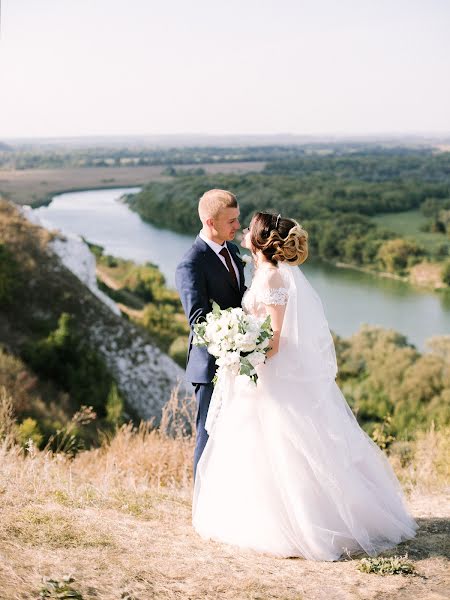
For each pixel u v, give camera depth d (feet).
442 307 226.99
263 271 12.66
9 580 8.53
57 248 113.29
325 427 12.30
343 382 129.29
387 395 117.80
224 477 12.54
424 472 20.27
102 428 61.46
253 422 12.45
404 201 408.67
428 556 11.50
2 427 22.41
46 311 91.09
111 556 10.15
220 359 11.91
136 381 86.74
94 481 16.52
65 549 10.11
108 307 107.76
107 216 438.81
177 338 152.87
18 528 10.53
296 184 430.20
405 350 125.29
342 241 303.68
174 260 294.87
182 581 9.68
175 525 13.11
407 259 280.31
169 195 425.69
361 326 140.56
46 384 70.90
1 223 102.37
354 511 12.09
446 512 14.53
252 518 12.02
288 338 12.48
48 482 14.28
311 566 11.15
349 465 12.34
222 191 13.35
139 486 16.47
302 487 11.91
